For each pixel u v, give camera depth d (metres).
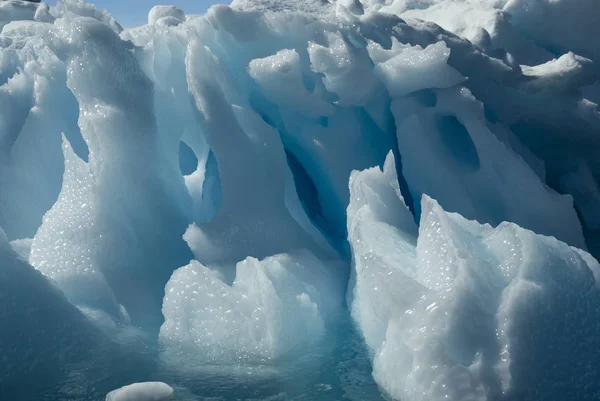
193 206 4.98
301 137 5.14
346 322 4.12
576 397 2.96
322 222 5.39
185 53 5.03
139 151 4.53
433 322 3.08
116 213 4.39
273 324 3.70
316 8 5.90
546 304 3.11
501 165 5.00
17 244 4.82
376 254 3.61
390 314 3.33
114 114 4.45
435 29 5.54
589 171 6.04
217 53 5.08
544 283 3.19
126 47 4.85
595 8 7.29
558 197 5.04
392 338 3.27
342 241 5.10
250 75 4.89
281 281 4.03
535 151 6.12
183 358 3.71
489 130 5.07
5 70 6.16
